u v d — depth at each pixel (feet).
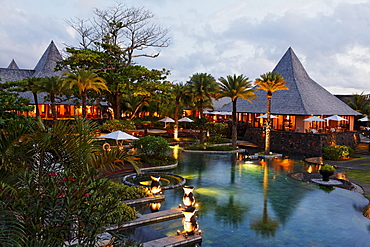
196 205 44.80
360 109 173.99
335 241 32.76
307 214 41.39
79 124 19.45
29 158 19.31
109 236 30.04
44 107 158.20
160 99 120.06
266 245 31.60
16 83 64.59
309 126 123.75
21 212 14.78
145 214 39.29
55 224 16.10
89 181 16.60
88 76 88.12
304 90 134.72
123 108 159.43
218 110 165.68
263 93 148.05
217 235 34.01
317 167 78.69
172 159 79.00
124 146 99.50
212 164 80.02
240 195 50.49
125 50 138.00
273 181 61.21
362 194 53.26
